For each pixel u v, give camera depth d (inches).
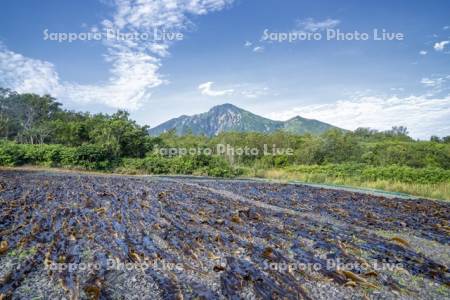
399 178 661.9
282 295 127.8
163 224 236.8
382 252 190.4
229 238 205.2
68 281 132.6
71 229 210.8
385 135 1782.7
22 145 833.5
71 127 1056.8
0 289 124.6
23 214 251.4
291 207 356.5
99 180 553.9
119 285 132.3
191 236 205.6
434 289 140.1
